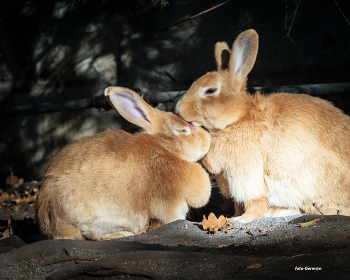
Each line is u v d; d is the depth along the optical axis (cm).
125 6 812
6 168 859
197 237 318
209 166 403
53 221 346
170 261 244
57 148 855
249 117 380
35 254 299
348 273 199
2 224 511
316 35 754
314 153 349
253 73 777
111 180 343
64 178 347
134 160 353
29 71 854
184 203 371
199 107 387
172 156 376
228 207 464
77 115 848
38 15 841
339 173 349
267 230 312
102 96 667
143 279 225
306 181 352
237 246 279
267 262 227
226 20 783
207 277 217
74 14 829
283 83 772
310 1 749
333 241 254
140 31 813
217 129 396
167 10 800
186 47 801
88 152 362
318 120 360
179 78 807
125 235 357
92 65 838
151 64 814
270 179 367
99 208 340
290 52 765
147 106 388
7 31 847
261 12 768
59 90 851
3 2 839
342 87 593
